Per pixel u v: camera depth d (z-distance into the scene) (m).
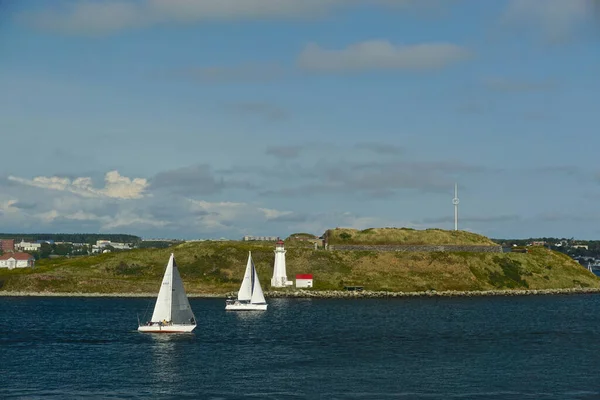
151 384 81.62
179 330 121.88
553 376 88.00
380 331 130.12
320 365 93.75
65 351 103.12
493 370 91.56
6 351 102.81
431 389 80.44
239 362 95.31
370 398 76.25
